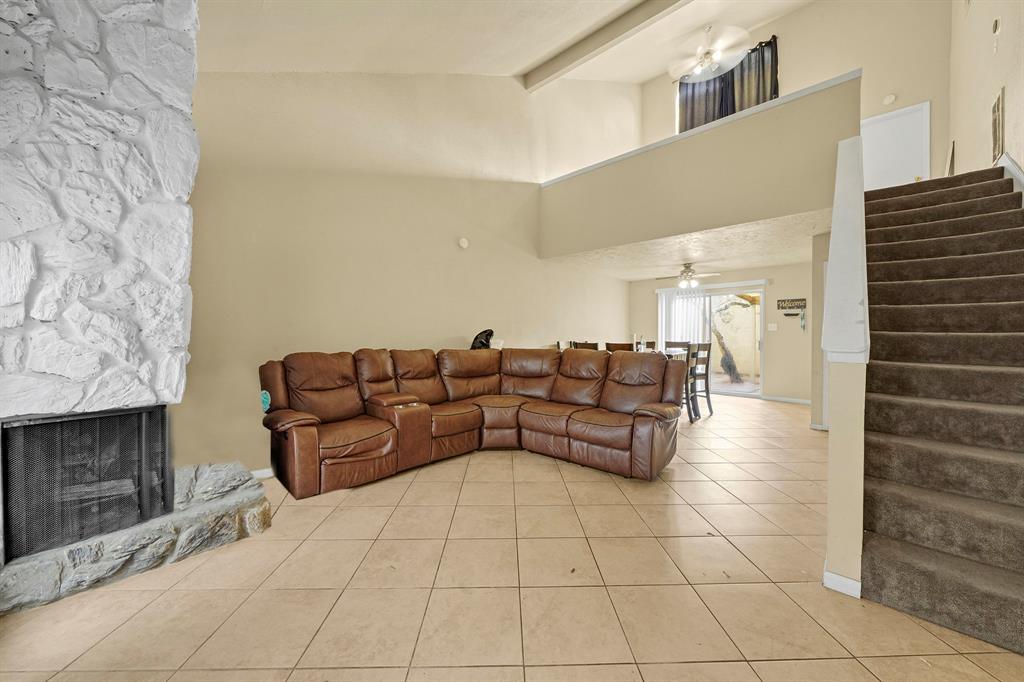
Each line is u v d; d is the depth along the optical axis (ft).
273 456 10.98
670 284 25.99
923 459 6.34
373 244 14.29
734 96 21.98
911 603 5.58
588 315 23.00
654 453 10.48
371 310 14.26
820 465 12.02
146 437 6.74
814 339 16.01
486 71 17.07
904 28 17.76
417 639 5.24
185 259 6.82
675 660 4.89
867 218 12.00
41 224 5.64
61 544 5.98
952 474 6.12
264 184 12.03
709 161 13.74
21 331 5.57
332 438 10.01
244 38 10.06
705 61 19.27
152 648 5.08
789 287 21.75
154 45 6.46
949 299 8.82
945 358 7.89
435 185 15.87
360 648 5.09
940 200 11.49
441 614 5.71
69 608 5.77
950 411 6.57
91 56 5.96
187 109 6.78
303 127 12.73
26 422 5.65
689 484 10.54
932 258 9.68
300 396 11.05
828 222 13.03
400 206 14.96
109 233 6.16
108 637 5.26
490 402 13.67
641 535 7.89
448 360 14.52
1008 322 7.83
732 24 21.03
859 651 4.99
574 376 14.02
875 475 6.77
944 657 4.88
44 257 5.68
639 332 27.40
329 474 9.87
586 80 22.49
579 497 9.73
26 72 5.53
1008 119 11.00
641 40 20.61
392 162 14.75
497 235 17.79
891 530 6.22
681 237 15.02
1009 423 6.13
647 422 10.51
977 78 13.32
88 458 6.19
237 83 11.51
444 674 4.70
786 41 20.74
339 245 13.52
